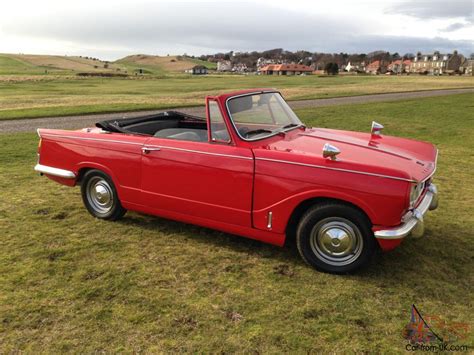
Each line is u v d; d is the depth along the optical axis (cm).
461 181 721
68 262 415
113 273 393
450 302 349
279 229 399
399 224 358
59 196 631
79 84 6544
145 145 462
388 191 349
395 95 3056
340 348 291
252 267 408
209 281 380
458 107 2073
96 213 533
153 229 502
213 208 430
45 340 298
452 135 1247
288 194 386
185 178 440
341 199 367
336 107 2116
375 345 295
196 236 482
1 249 443
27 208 573
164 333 306
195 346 292
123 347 290
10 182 709
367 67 17950
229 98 422
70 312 331
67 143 525
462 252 442
